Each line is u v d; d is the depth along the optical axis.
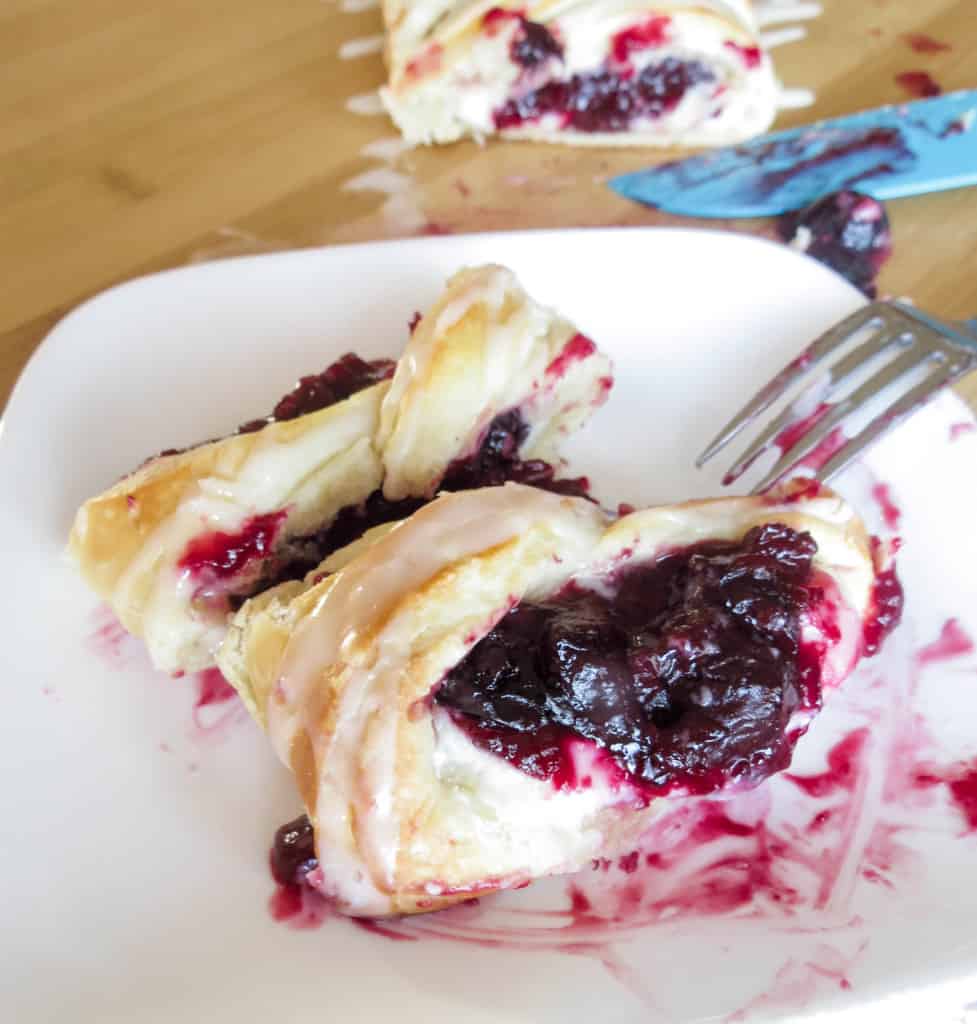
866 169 0.32
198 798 0.20
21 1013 0.17
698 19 0.32
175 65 0.37
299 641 0.18
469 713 0.18
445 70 0.33
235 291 0.26
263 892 0.18
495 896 0.18
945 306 0.29
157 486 0.21
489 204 0.33
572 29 0.32
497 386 0.22
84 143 0.35
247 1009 0.17
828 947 0.17
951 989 0.16
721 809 0.19
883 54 0.37
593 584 0.20
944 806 0.19
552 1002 0.16
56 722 0.20
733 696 0.18
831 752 0.20
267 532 0.21
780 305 0.26
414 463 0.22
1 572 0.22
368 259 0.27
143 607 0.21
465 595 0.18
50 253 0.31
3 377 0.28
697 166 0.33
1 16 0.40
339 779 0.17
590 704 0.18
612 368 0.25
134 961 0.17
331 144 0.35
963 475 0.23
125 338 0.26
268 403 0.25
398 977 0.17
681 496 0.24
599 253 0.27
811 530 0.20
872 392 0.23
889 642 0.21
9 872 0.18
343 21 0.39
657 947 0.17
